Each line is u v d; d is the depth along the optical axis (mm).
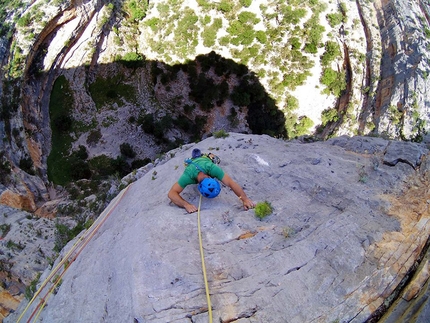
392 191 6949
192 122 36344
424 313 4562
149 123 34562
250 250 5941
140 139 34625
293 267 5523
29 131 31156
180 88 36094
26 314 7230
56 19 30859
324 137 36250
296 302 5113
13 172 27578
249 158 8445
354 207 6594
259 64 36156
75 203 21266
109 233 7629
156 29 35500
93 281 6250
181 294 5180
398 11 34344
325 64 36312
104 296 5730
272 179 7730
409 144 8094
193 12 35219
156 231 6191
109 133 33938
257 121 36625
